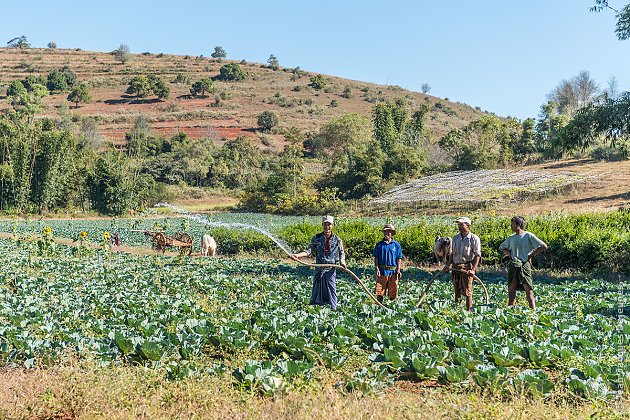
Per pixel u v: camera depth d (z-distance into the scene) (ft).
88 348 27.61
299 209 220.43
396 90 601.62
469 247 39.19
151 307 41.34
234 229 116.26
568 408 19.51
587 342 28.73
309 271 68.59
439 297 47.06
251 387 21.97
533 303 39.42
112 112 420.77
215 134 377.91
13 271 65.72
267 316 35.14
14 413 19.94
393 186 212.23
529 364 26.30
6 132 221.46
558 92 341.62
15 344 28.30
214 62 611.06
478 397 20.89
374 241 84.69
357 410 19.10
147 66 567.59
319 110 466.70
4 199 214.07
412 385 24.38
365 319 35.22
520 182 164.14
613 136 72.02
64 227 167.32
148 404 20.33
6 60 547.90
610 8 69.92
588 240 67.31
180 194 267.18
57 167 217.77
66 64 549.54
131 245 120.67
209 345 30.37
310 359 26.71
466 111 574.97
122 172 227.61
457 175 187.73
